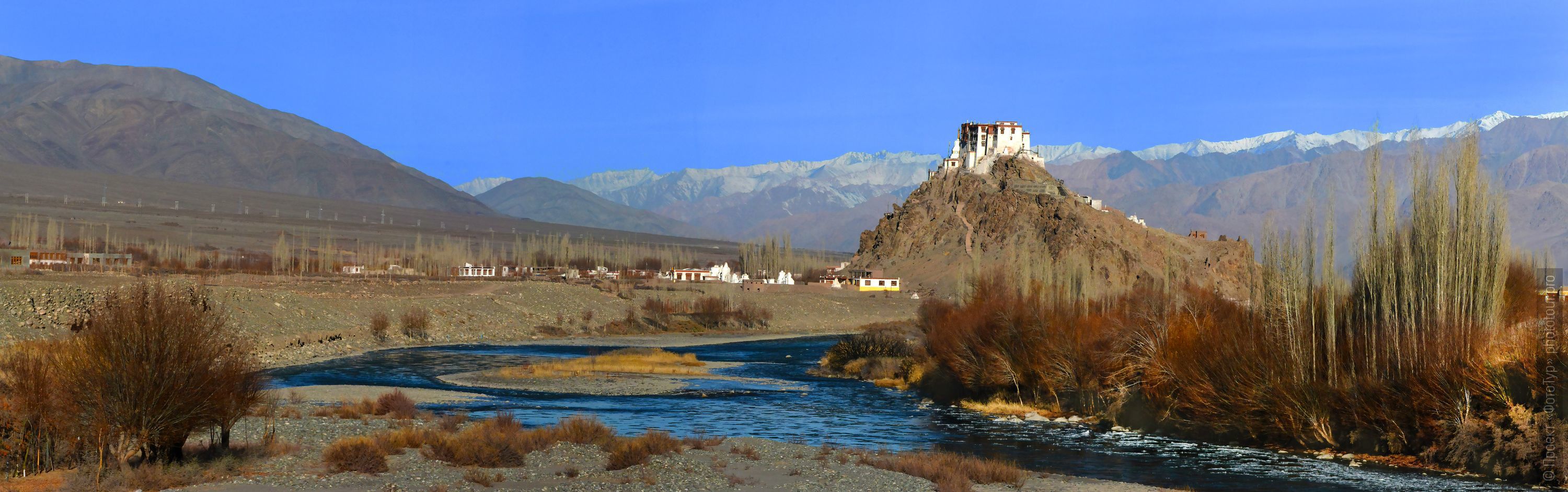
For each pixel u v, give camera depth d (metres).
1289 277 49.28
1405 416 45.19
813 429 56.66
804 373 95.25
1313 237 49.34
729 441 48.72
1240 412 51.03
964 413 64.75
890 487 37.22
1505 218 44.97
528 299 164.12
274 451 38.88
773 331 177.62
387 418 52.56
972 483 39.09
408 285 170.75
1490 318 44.25
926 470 39.94
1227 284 198.62
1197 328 55.56
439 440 41.66
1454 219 45.06
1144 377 58.47
